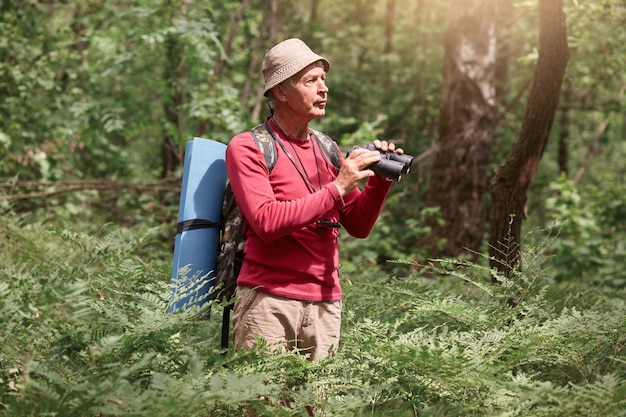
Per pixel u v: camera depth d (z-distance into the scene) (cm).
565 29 455
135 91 947
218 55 1010
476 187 797
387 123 1228
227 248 336
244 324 315
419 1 1384
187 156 349
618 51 855
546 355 330
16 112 869
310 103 318
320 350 322
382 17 1672
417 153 1161
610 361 348
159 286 396
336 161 338
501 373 307
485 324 363
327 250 321
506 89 1214
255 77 1213
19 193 838
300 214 297
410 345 307
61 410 245
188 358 297
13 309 298
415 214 995
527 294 397
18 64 891
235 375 269
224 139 912
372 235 846
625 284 849
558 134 1392
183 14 877
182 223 340
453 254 784
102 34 911
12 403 251
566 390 271
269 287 311
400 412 293
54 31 1049
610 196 1137
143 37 798
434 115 1231
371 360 320
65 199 924
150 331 299
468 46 797
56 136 903
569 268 978
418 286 440
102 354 279
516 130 1222
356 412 285
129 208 950
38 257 428
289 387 315
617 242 1037
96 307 315
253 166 310
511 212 485
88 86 1009
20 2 960
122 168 1012
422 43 1315
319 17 1521
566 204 1113
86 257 421
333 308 325
